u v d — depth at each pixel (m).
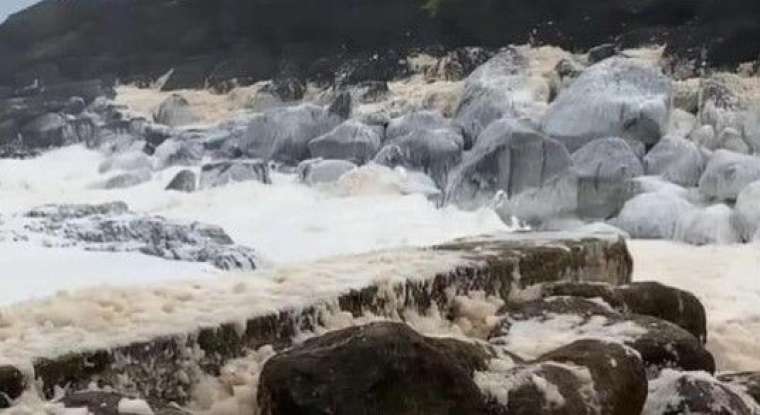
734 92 23.59
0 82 40.22
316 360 5.69
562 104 22.81
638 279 14.38
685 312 8.76
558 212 19.67
